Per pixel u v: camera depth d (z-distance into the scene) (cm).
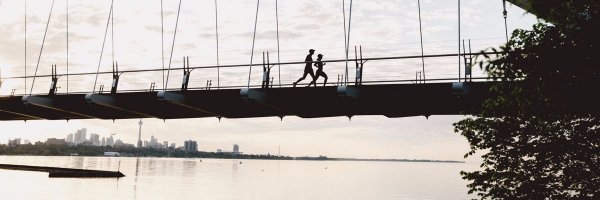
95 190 5303
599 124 828
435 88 1502
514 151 911
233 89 1762
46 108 2283
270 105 1752
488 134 928
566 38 717
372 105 1714
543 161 889
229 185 7956
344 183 9862
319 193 6994
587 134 840
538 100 798
